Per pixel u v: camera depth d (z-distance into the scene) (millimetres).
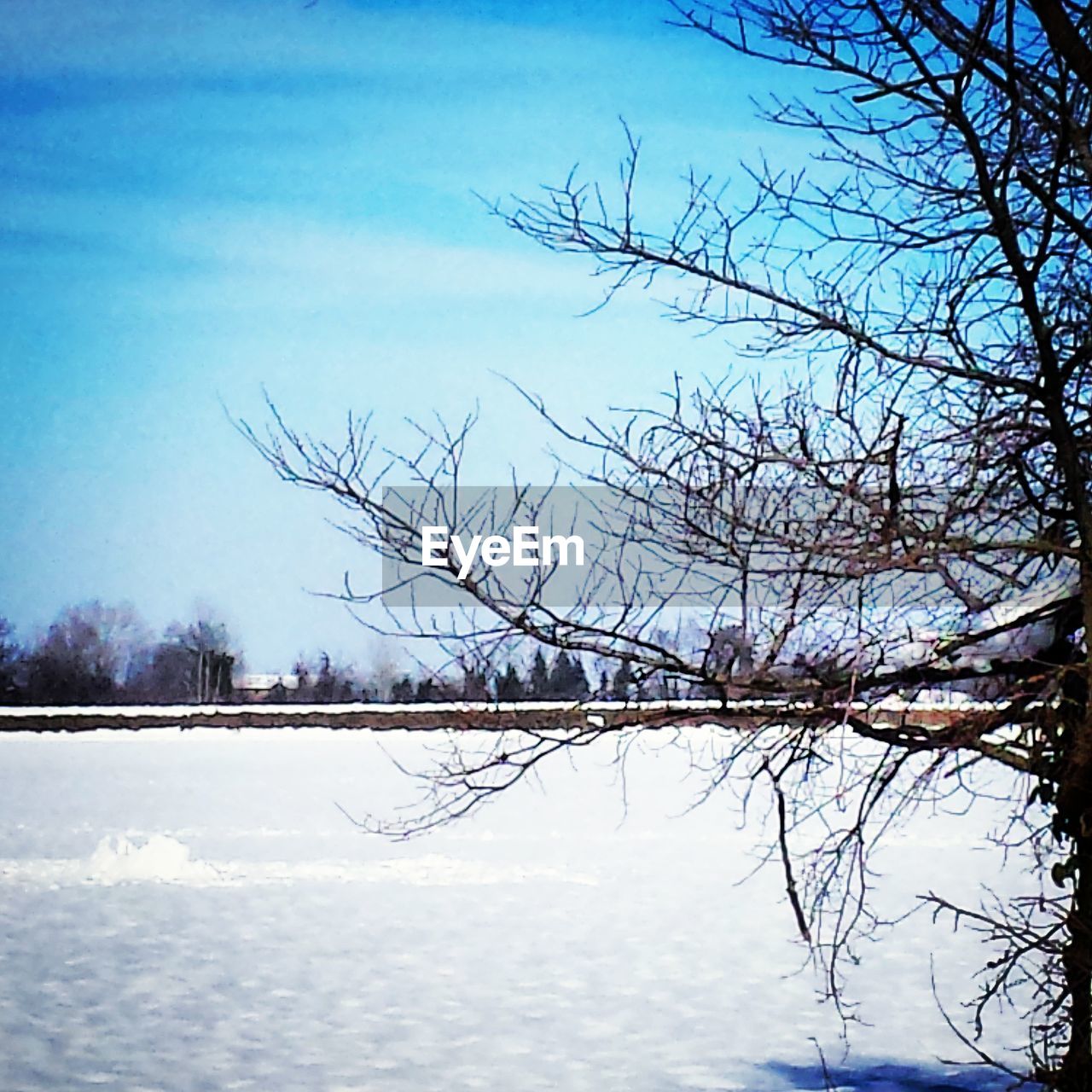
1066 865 6969
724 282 6527
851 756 6762
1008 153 6297
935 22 6238
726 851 24375
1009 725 6910
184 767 44562
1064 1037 7949
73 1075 11625
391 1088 11258
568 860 23609
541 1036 12797
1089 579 6418
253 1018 13500
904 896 18859
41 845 25859
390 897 20156
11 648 102438
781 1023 13102
